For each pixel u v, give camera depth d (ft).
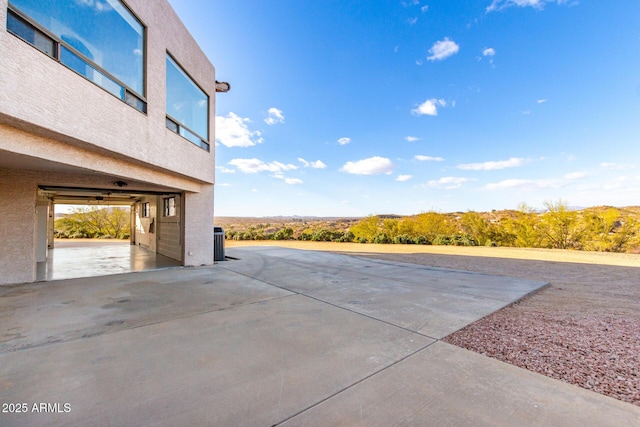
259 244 65.62
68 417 6.48
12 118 11.53
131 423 6.30
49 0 13.15
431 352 10.45
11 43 11.32
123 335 11.72
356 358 9.83
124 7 18.15
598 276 27.99
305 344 10.99
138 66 19.45
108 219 80.12
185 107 25.77
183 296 18.19
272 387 7.92
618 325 13.83
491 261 38.52
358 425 6.33
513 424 6.42
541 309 16.60
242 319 13.91
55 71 13.26
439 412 6.85
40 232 34.12
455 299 18.30
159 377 8.39
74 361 9.39
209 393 7.57
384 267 31.86
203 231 31.27
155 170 23.21
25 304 16.16
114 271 26.94
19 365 9.07
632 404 7.30
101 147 16.10
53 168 19.30
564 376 8.81
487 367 9.32
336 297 18.43
